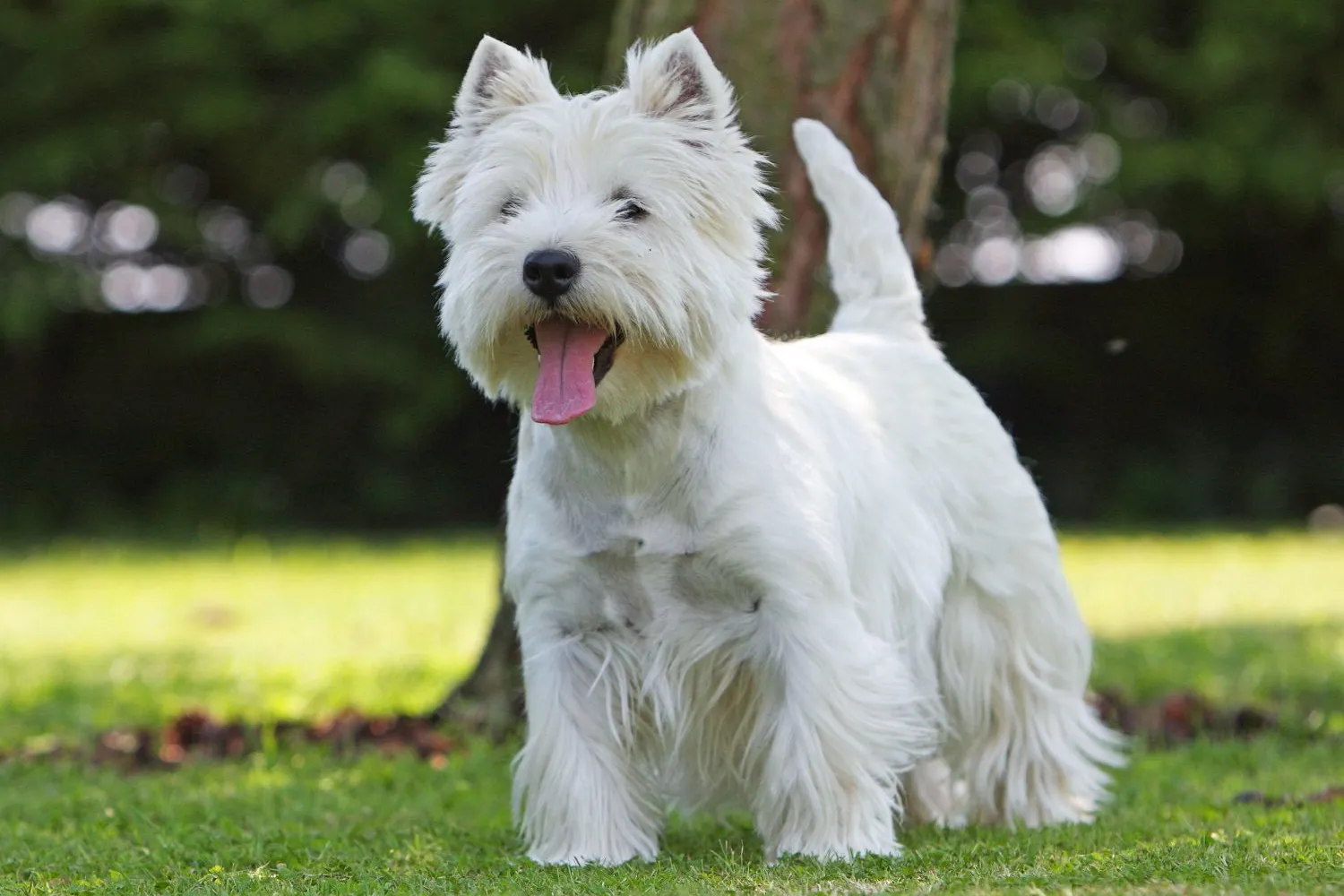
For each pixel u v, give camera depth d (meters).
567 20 24.44
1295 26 23.08
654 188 5.51
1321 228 24.97
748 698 5.85
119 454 26.38
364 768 8.19
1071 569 18.34
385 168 23.92
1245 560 19.11
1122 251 25.72
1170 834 5.98
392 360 24.81
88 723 9.81
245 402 26.12
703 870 5.37
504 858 5.76
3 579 19.66
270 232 23.67
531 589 5.79
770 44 8.34
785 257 8.33
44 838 6.51
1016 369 25.61
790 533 5.56
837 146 6.95
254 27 23.88
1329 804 6.67
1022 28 23.47
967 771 6.79
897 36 8.41
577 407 5.29
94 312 25.44
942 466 6.47
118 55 24.30
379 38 24.25
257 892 5.23
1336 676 10.48
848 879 5.03
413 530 25.77
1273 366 25.59
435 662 11.94
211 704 10.35
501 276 5.37
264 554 22.03
